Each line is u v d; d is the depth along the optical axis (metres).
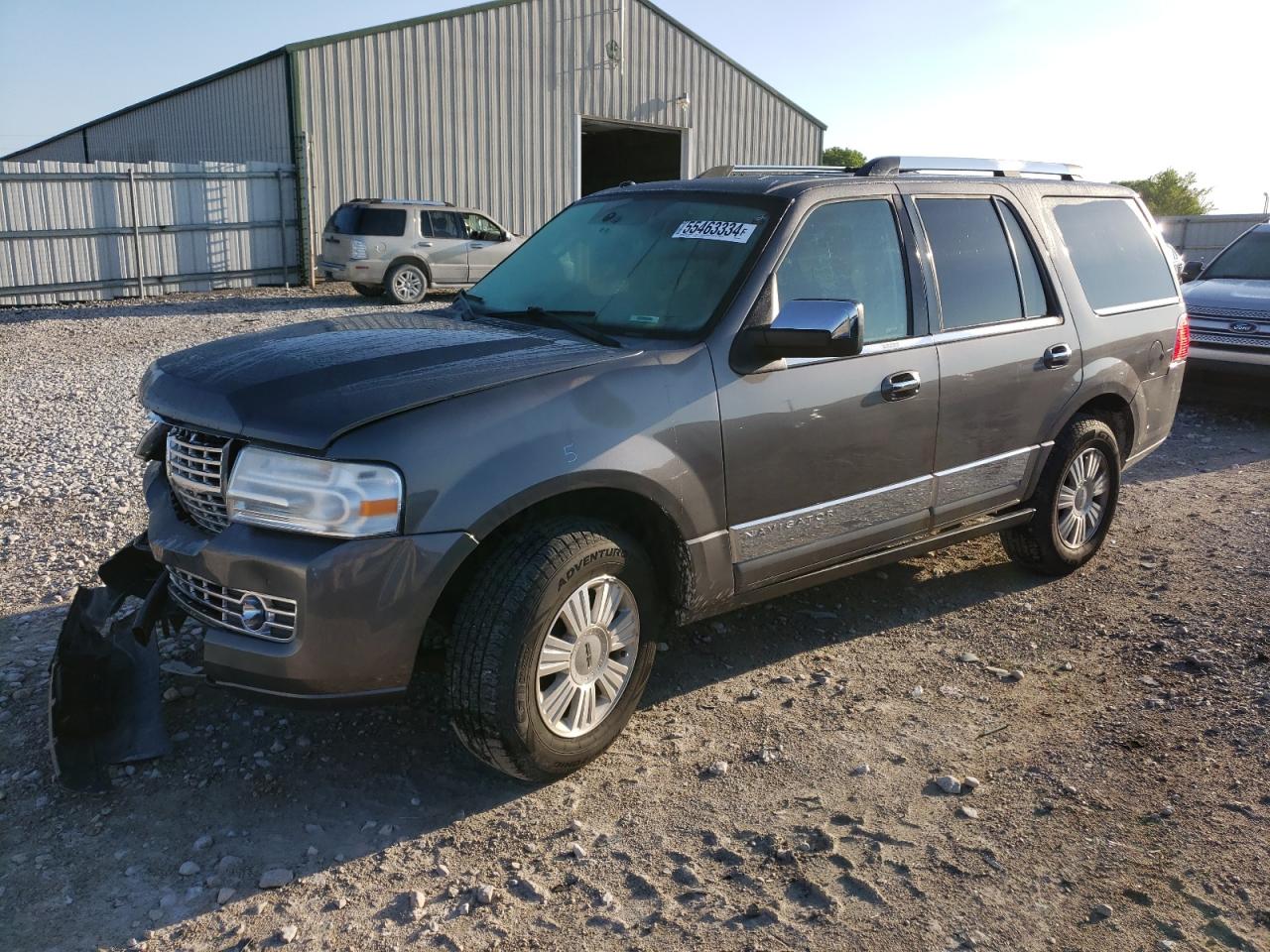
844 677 4.21
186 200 20.02
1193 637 4.61
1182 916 2.76
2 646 4.28
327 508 2.87
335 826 3.16
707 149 27.30
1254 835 3.11
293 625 2.91
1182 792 3.35
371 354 3.36
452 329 3.79
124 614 4.30
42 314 17.00
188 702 3.85
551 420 3.16
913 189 4.43
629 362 3.41
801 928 2.71
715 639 4.55
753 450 3.66
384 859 3.01
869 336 4.08
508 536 3.21
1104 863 2.98
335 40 21.06
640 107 25.81
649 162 31.20
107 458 7.53
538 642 3.13
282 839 3.10
